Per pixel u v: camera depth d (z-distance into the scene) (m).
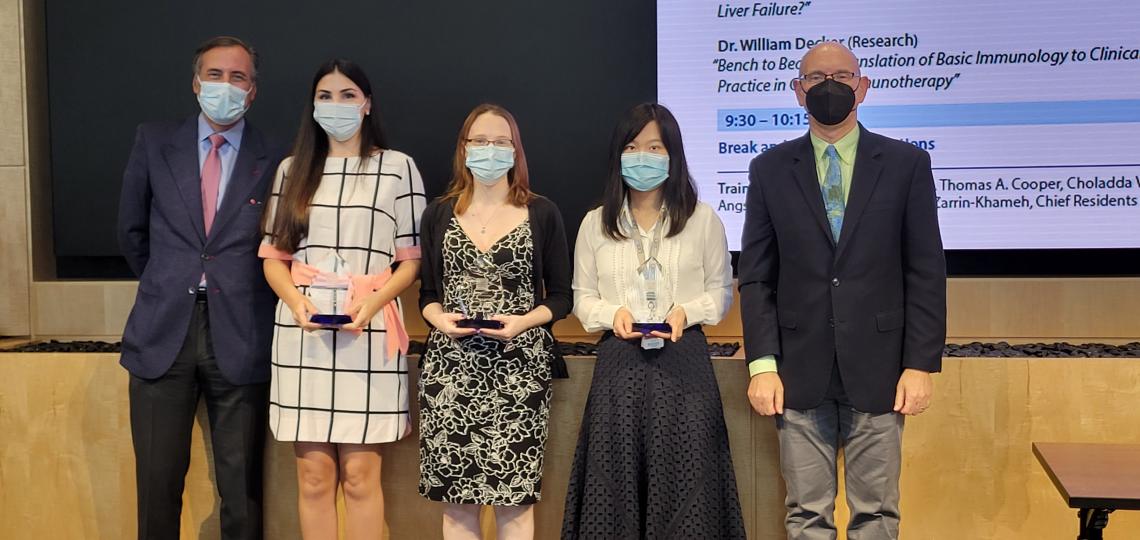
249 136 2.81
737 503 2.55
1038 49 3.15
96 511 3.04
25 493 3.06
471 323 2.48
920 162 2.42
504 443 2.54
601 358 2.59
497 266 2.56
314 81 2.65
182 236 2.72
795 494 2.51
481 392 2.55
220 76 2.69
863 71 3.22
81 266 3.59
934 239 2.40
